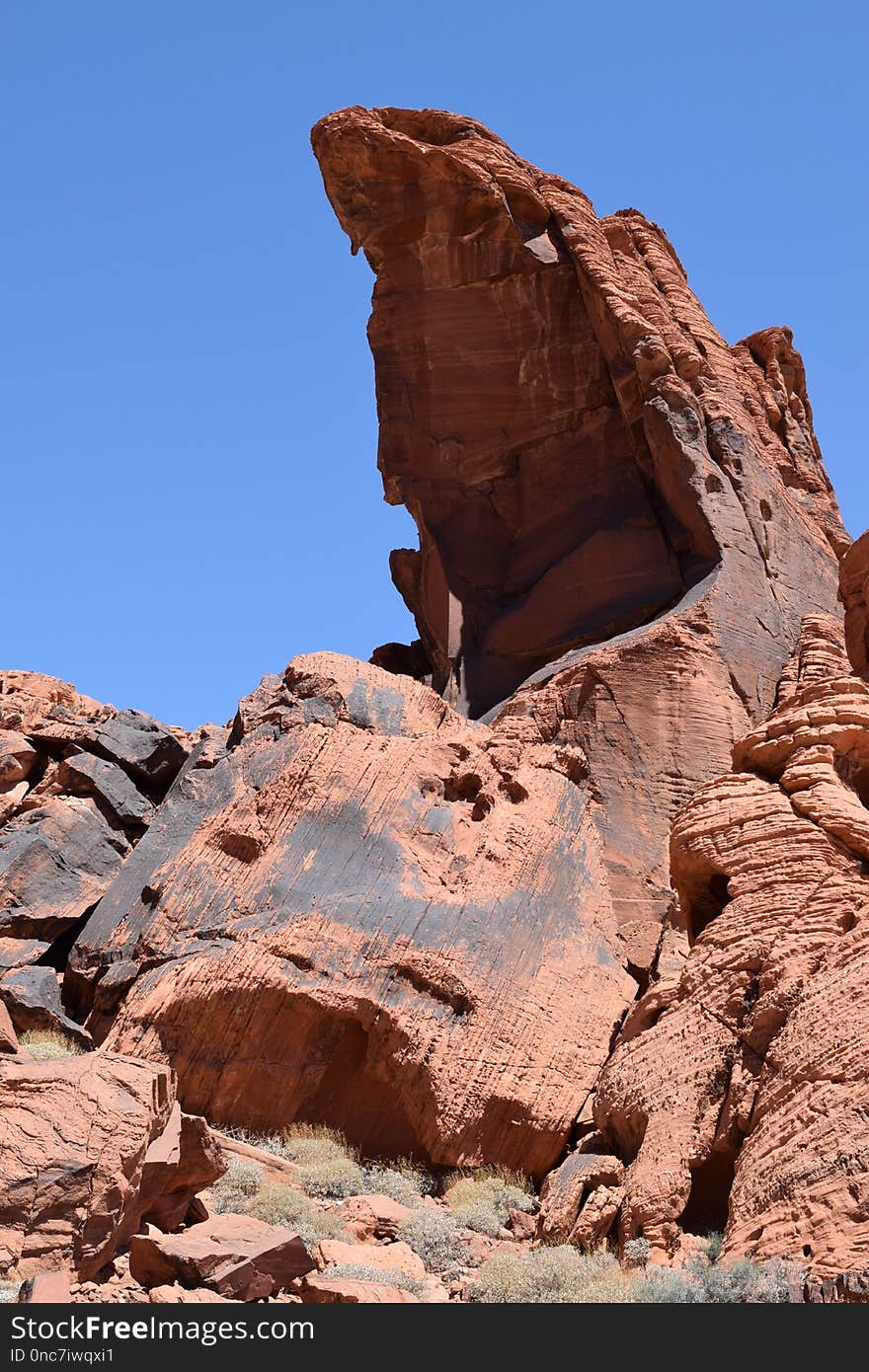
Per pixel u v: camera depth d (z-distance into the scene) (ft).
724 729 84.69
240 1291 41.63
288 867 68.44
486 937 67.41
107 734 83.46
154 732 84.02
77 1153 42.73
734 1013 55.31
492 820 73.36
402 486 104.63
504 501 103.19
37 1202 41.57
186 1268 41.39
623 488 99.66
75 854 76.54
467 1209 56.65
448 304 104.06
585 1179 55.57
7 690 99.50
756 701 88.12
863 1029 49.32
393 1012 63.57
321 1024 63.62
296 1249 43.45
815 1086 48.98
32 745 85.56
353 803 70.74
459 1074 63.00
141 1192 44.91
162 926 67.36
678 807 81.25
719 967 56.80
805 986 53.01
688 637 86.84
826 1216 45.16
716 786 63.21
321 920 65.82
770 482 101.30
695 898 62.75
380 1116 63.41
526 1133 62.95
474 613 100.22
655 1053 56.70
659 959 72.02
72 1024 65.62
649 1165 53.52
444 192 102.17
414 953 65.51
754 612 91.81
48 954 72.54
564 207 104.47
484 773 75.25
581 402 102.12
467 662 98.12
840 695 64.80
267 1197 53.21
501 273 102.99
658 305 103.24
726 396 102.37
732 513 95.25
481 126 104.78
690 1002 56.95
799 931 55.93
